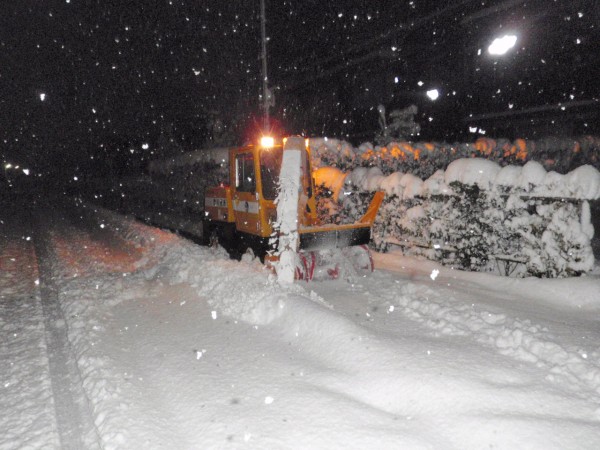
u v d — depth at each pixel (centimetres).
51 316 733
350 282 801
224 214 1050
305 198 898
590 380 420
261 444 344
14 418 424
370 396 405
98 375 475
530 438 331
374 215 870
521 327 548
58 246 1462
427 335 536
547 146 1750
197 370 475
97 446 379
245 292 680
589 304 663
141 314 683
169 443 358
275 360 487
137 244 1433
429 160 1355
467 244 885
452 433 343
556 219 744
